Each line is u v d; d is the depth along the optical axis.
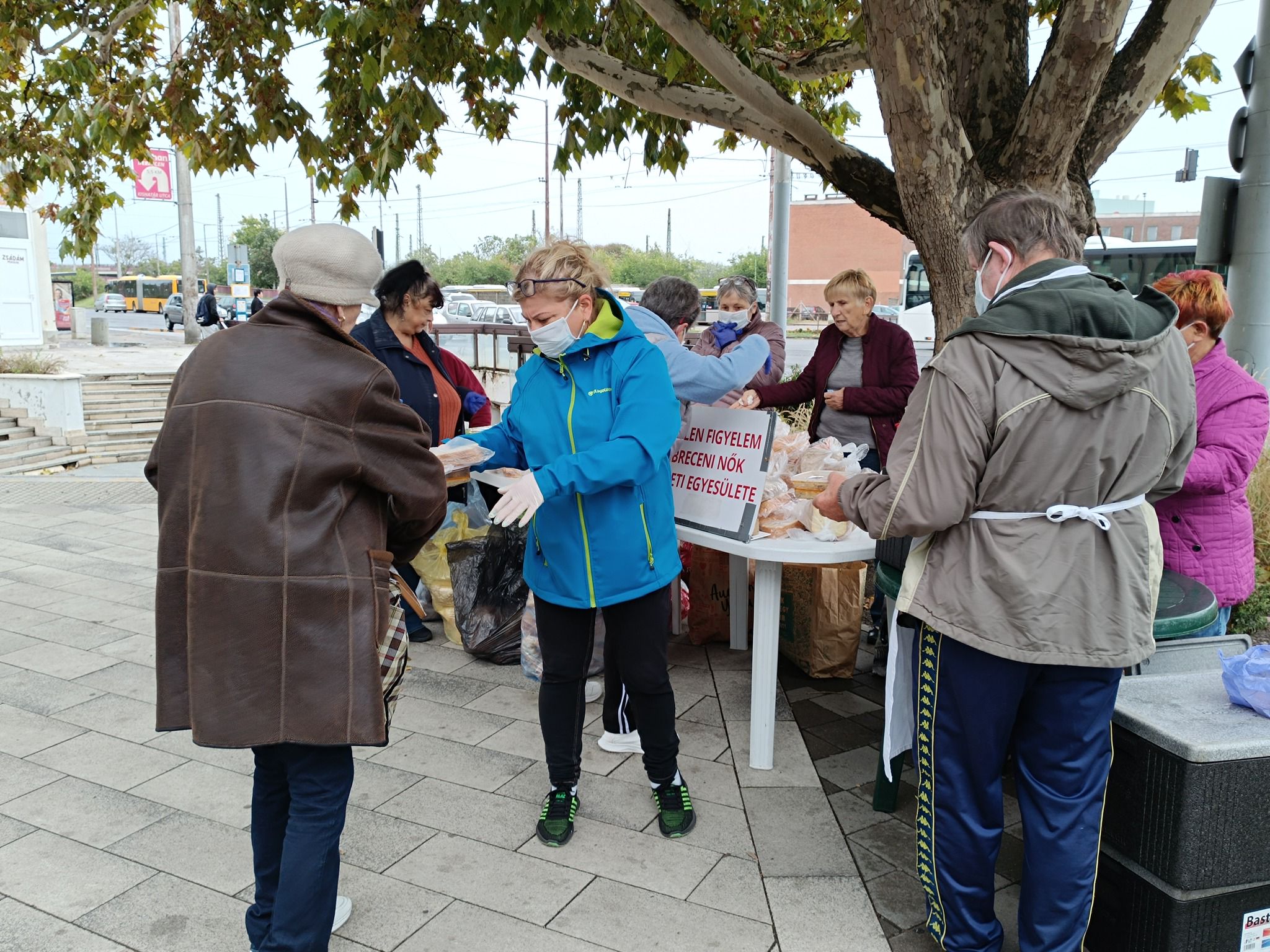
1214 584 2.63
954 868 1.99
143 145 6.14
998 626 1.82
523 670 3.76
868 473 2.04
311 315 1.84
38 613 4.57
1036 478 1.79
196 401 1.81
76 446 10.20
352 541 1.85
